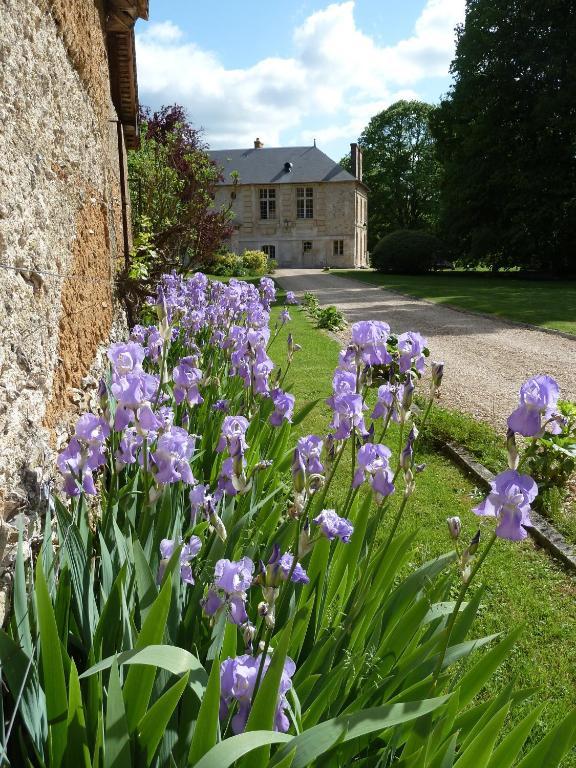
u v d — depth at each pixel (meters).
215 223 16.08
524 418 1.76
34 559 2.44
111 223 6.81
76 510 2.38
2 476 2.16
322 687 2.08
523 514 1.73
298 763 1.51
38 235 2.92
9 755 1.76
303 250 55.25
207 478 3.76
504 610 3.84
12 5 2.69
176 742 1.77
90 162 4.95
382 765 2.01
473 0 33.00
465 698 2.12
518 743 1.76
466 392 9.31
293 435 6.46
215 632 2.01
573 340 13.58
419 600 2.50
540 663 3.36
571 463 5.38
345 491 4.98
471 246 35.72
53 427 3.00
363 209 59.00
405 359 2.85
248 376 3.80
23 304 2.62
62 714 1.71
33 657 1.81
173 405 4.17
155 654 1.57
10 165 2.54
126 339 7.14
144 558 2.12
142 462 2.35
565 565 4.45
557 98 29.28
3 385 2.29
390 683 2.15
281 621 2.35
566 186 31.33
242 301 5.96
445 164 36.03
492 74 32.16
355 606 2.31
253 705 1.57
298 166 55.19
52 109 3.45
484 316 17.81
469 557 1.86
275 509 3.12
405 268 39.94
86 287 4.38
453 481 5.88
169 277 7.91
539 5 29.39
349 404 2.46
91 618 2.03
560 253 32.97
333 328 15.53
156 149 16.92
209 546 2.64
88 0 5.18
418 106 55.12
